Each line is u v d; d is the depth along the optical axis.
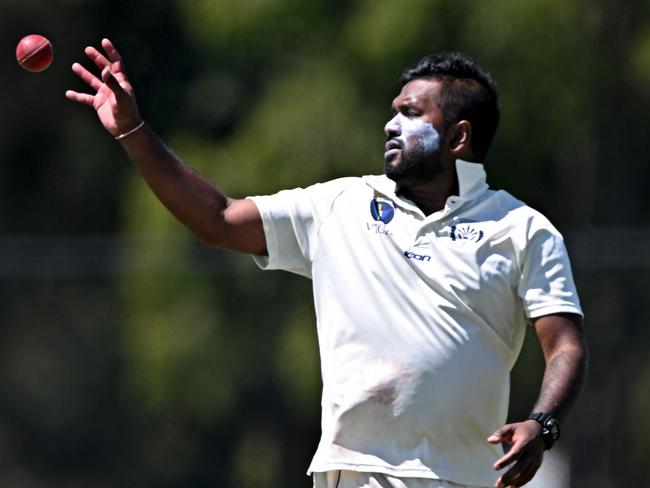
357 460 18.80
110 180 77.38
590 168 60.53
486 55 52.22
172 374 59.09
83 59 77.75
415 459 18.72
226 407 59.72
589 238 53.16
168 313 58.75
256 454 61.56
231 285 58.91
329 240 19.34
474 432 18.89
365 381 18.78
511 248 19.08
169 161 19.28
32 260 60.31
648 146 59.97
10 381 70.50
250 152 55.81
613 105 57.69
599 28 55.53
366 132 54.28
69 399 69.94
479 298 18.88
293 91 54.91
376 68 54.00
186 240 58.75
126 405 65.12
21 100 79.00
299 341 57.84
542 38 52.41
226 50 57.75
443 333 18.77
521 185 55.03
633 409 53.47
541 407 18.33
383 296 18.94
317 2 55.56
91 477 68.38
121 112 19.12
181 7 66.88
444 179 19.56
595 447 54.03
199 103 69.75
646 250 52.97
